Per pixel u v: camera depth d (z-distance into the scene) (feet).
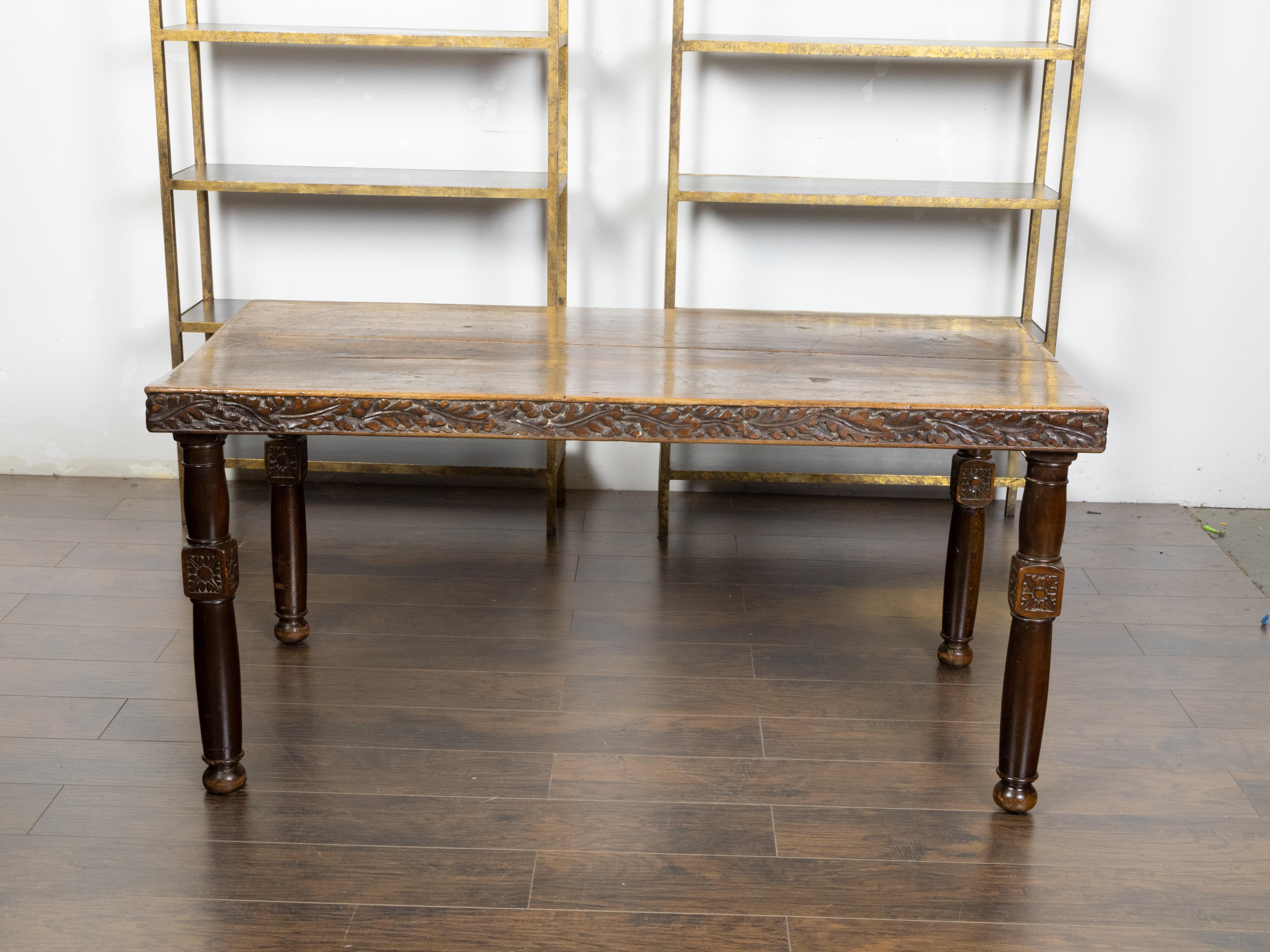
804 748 8.95
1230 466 13.82
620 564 12.14
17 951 6.75
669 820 8.05
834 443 7.68
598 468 14.10
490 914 7.13
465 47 11.48
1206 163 12.89
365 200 13.32
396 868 7.52
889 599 11.48
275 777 8.45
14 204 13.26
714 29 12.73
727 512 13.56
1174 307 13.37
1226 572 12.19
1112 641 10.69
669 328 9.71
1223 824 8.14
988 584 11.78
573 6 12.69
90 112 12.99
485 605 11.18
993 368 8.59
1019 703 7.95
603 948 6.87
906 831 8.00
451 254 13.50
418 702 9.47
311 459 13.37
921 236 13.35
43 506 13.23
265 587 11.42
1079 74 11.59
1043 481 7.66
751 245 13.44
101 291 13.55
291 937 6.91
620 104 12.98
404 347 8.89
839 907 7.27
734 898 7.32
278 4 12.72
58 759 8.59
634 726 9.20
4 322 13.64
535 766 8.64
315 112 13.06
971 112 12.95
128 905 7.14
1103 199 13.08
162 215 12.51
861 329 9.82
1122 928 7.13
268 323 9.50
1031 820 8.14
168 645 10.26
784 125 13.06
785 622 10.98
